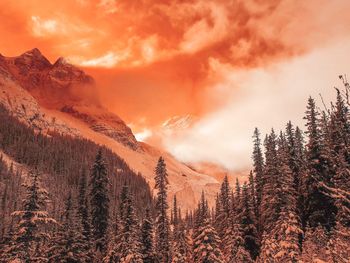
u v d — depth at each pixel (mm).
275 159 50281
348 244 13633
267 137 57812
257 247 49531
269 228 46969
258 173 59875
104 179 59656
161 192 61719
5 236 45156
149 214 54281
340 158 11539
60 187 152500
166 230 58656
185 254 48031
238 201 56750
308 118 45312
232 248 46500
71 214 57375
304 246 33500
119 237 47875
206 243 41281
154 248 52594
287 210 38750
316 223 42625
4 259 31359
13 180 141000
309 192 43312
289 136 56031
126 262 43188
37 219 31266
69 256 41438
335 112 11383
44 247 42812
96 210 58156
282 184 46094
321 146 43406
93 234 56250
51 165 184875
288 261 32656
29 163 177750
